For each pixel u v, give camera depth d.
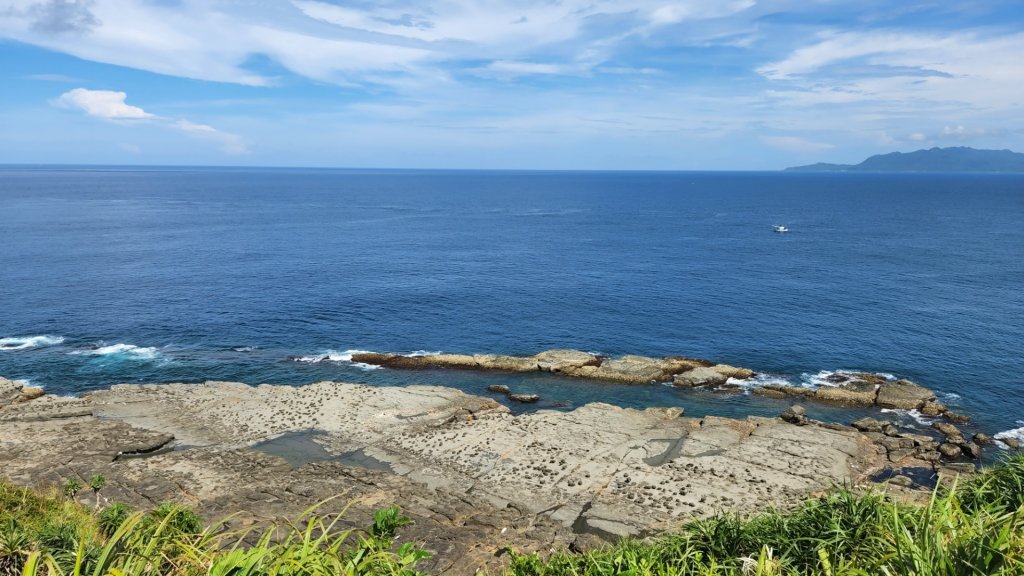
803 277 82.38
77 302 67.44
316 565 6.66
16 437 34.84
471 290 75.38
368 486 29.52
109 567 6.51
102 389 45.56
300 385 47.03
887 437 36.69
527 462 33.06
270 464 32.25
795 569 8.42
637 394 45.34
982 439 37.28
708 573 8.59
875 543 8.52
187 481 29.88
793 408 41.00
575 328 60.69
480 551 21.31
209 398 41.94
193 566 6.84
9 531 9.30
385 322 62.50
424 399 41.81
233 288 75.12
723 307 67.44
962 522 7.62
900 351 53.12
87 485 28.59
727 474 31.52
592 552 11.04
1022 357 51.44
